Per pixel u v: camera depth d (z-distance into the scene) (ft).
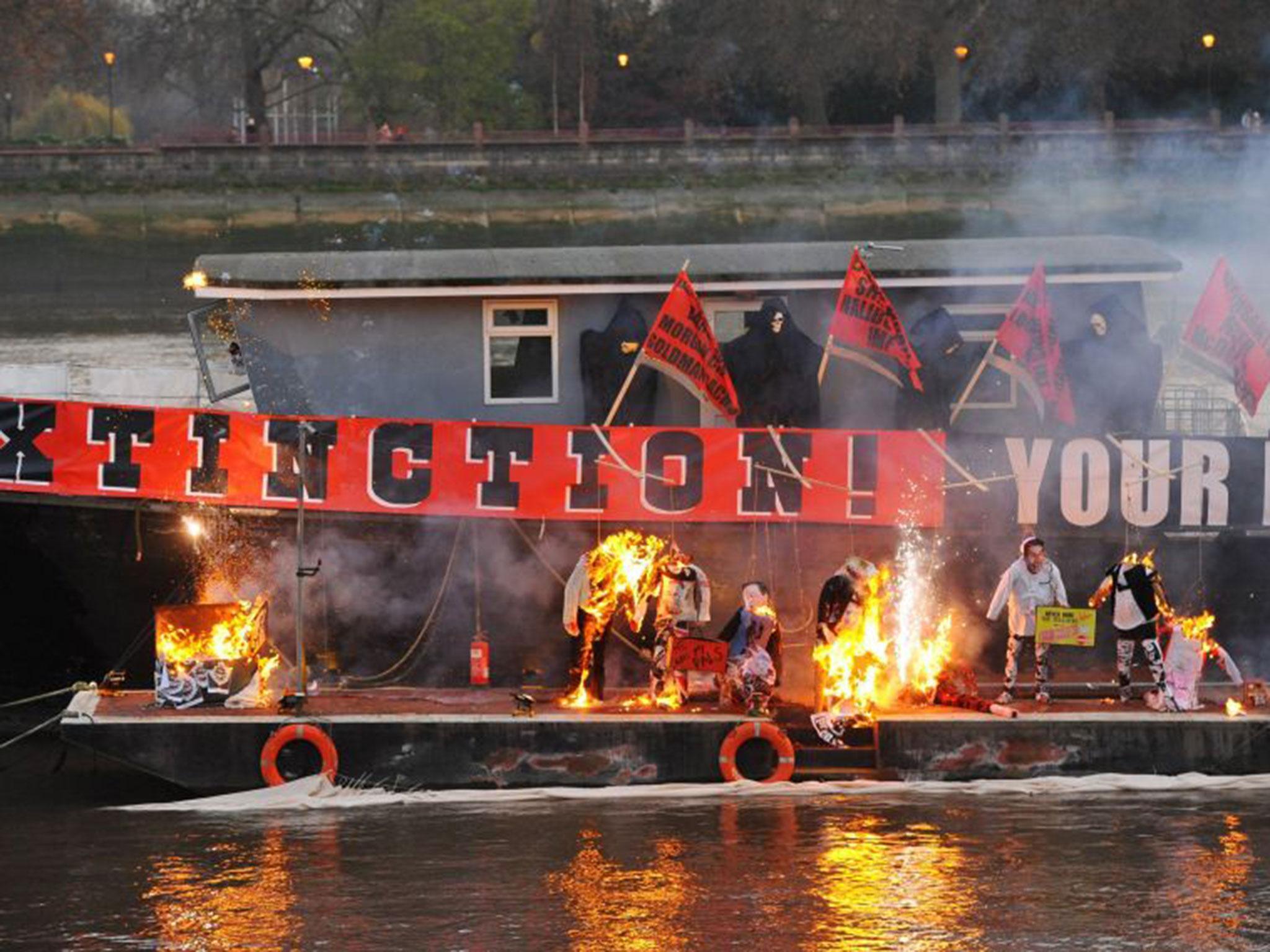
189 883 179.01
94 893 175.73
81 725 205.46
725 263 235.20
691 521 225.97
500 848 188.65
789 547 228.43
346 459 224.74
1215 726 212.23
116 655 232.53
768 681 213.87
